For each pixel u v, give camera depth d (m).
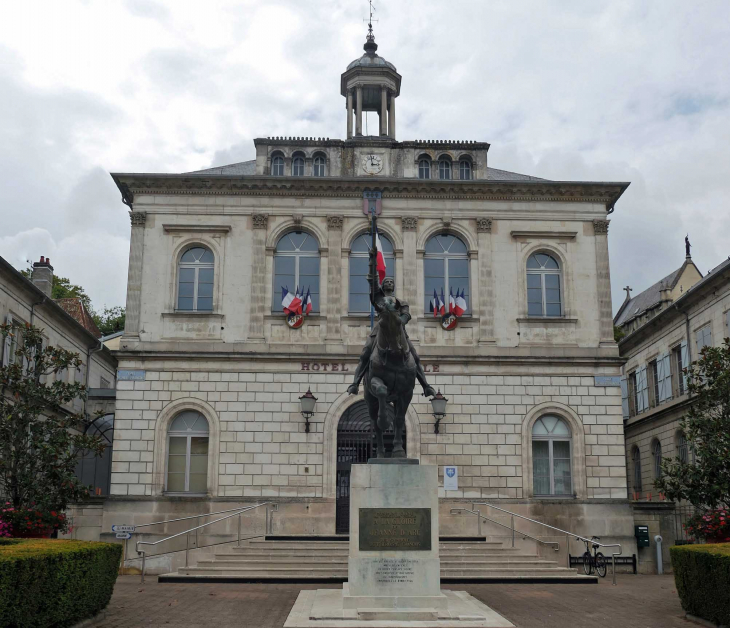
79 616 15.37
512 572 24.20
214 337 30.58
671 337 40.69
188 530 26.09
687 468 22.27
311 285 31.50
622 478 29.94
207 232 31.39
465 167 33.56
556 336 31.17
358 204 31.92
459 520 29.25
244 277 31.11
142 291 30.88
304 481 29.33
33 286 34.47
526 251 31.89
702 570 16.41
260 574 23.50
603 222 32.16
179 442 29.89
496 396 30.33
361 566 15.67
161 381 29.94
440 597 15.49
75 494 24.48
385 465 16.05
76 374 41.06
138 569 27.66
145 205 31.53
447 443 29.89
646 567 29.28
